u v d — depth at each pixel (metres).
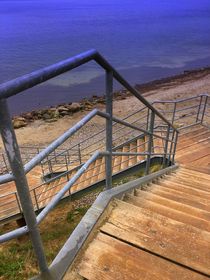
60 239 5.17
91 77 33.03
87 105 21.77
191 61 39.72
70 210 6.48
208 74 31.58
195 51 45.94
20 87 1.06
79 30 71.94
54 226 5.85
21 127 18.08
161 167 5.64
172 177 4.50
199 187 4.09
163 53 44.97
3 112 1.04
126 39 57.19
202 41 54.06
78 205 6.67
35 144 15.30
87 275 1.65
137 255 1.82
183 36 59.69
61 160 10.34
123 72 35.09
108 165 2.33
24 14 129.38
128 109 19.95
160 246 1.91
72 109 20.33
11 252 4.33
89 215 2.08
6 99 1.03
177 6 159.62
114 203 2.34
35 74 1.14
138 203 2.61
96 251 1.83
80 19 99.81
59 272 1.60
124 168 5.27
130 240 1.95
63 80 32.12
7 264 3.86
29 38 61.97
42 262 1.50
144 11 127.56
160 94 24.33
